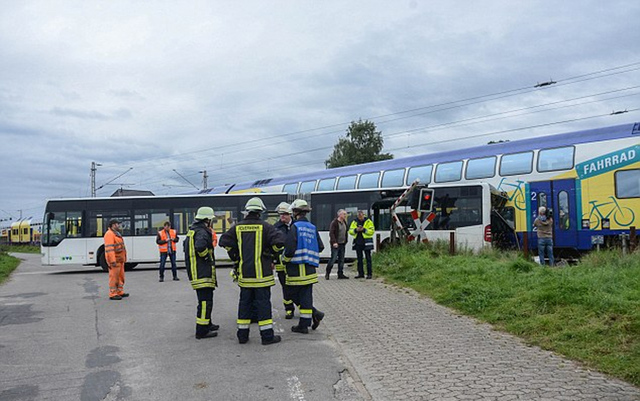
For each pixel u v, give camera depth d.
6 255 36.41
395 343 7.69
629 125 17.53
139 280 17.97
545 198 18.83
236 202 23.91
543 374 5.98
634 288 9.02
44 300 13.19
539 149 19.27
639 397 5.16
